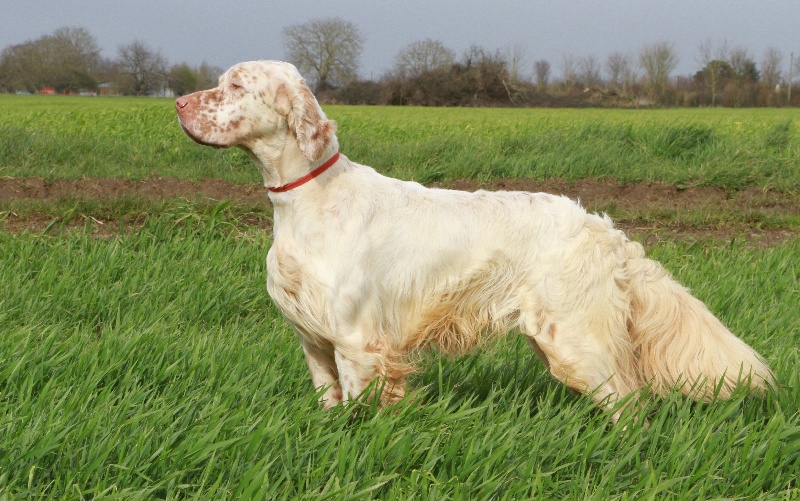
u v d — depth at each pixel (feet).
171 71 309.22
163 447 9.29
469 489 9.25
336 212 11.39
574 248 11.60
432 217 11.76
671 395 11.59
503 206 11.93
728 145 42.42
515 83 200.95
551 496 9.69
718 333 12.16
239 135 11.39
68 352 12.44
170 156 40.81
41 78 304.71
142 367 12.05
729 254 23.07
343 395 11.62
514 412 11.32
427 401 12.56
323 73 267.39
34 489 8.80
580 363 11.54
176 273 17.97
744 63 251.19
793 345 14.97
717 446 10.36
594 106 206.18
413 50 255.29
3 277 16.98
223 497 8.64
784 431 10.39
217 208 23.98
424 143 41.24
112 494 8.45
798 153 42.37
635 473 10.00
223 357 12.85
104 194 30.63
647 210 30.40
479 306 11.91
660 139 43.19
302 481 9.10
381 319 11.62
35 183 31.94
